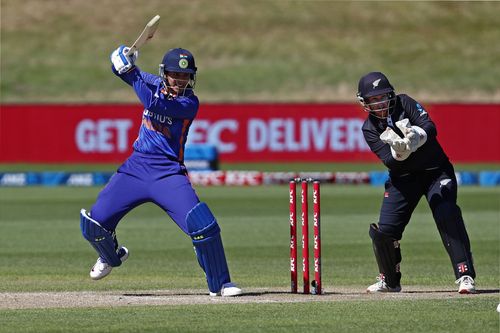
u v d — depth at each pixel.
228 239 50.03
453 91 126.12
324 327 24.20
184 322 25.06
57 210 64.69
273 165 94.25
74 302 29.23
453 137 91.88
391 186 31.39
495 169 91.19
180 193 29.41
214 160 88.69
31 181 85.00
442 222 30.91
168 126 29.55
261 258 43.34
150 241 49.78
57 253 44.91
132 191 29.89
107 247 30.70
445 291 32.31
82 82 124.94
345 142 92.50
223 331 23.77
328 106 92.38
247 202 69.75
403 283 35.19
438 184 30.97
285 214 61.91
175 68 29.05
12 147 91.62
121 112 92.00
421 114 30.55
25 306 28.36
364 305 27.84
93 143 92.12
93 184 85.19
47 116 91.75
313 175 84.69
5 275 37.56
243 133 92.06
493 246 46.94
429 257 43.88
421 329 23.78
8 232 53.03
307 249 31.12
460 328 23.84
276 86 124.88
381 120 30.61
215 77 126.81
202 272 38.91
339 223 56.94
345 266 40.84
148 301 29.38
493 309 26.77
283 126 92.25
